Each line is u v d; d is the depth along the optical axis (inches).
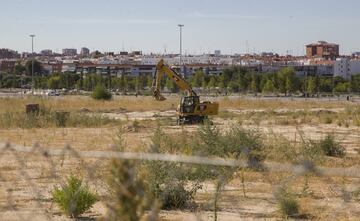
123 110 2874.0
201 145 852.6
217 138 872.3
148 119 2192.4
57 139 1346.0
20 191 626.5
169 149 799.1
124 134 1449.3
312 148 928.3
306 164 248.2
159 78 2096.5
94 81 6259.8
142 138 1322.6
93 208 550.3
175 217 521.7
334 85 6003.9
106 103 3299.7
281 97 4690.0
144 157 261.1
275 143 976.9
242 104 3356.3
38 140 1307.8
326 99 4252.0
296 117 2239.2
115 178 197.5
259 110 2915.8
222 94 5142.7
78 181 545.3
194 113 1985.7
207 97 4178.2
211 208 564.4
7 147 349.4
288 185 589.6
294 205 534.0
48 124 1784.0
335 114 2413.9
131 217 195.0
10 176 709.9
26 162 782.5
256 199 585.9
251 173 673.0
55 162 791.7
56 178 661.3
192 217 522.3
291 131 1610.5
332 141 1075.9
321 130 1700.3
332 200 574.6
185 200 568.1
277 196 550.3
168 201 562.6
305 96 4874.5
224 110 2893.7
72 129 1668.3
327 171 245.1
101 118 1961.1
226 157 805.9
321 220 511.5
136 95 4621.1
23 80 6963.6
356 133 1599.4
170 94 5083.7
